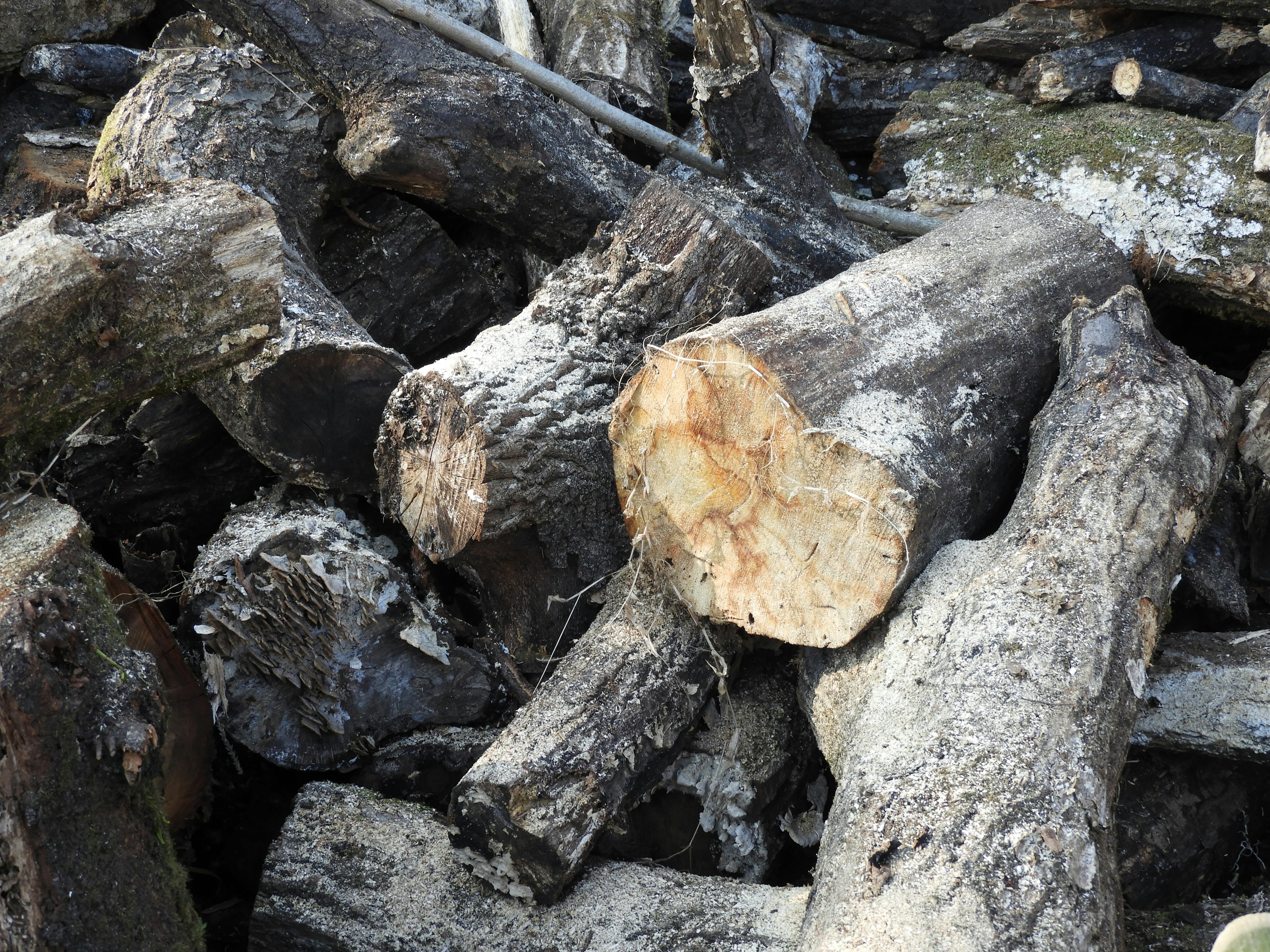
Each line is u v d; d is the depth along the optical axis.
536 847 2.07
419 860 2.21
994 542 2.31
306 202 3.45
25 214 3.88
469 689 2.67
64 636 1.70
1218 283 3.63
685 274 2.94
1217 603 2.83
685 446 2.37
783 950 1.94
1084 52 4.22
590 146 3.50
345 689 2.53
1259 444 2.97
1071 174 4.01
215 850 2.60
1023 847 1.61
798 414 2.16
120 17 4.59
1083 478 2.30
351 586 2.56
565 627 2.77
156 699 1.88
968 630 2.01
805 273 3.57
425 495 2.60
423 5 3.50
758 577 2.36
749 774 2.44
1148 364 2.57
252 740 2.52
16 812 1.62
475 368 2.52
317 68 3.25
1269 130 3.47
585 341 2.78
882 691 2.12
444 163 3.15
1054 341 2.87
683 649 2.46
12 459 2.01
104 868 1.76
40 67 4.23
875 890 1.63
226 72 3.43
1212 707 2.41
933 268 2.82
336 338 2.82
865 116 4.87
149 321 2.01
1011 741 1.76
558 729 2.22
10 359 1.86
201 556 2.71
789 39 4.70
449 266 3.61
